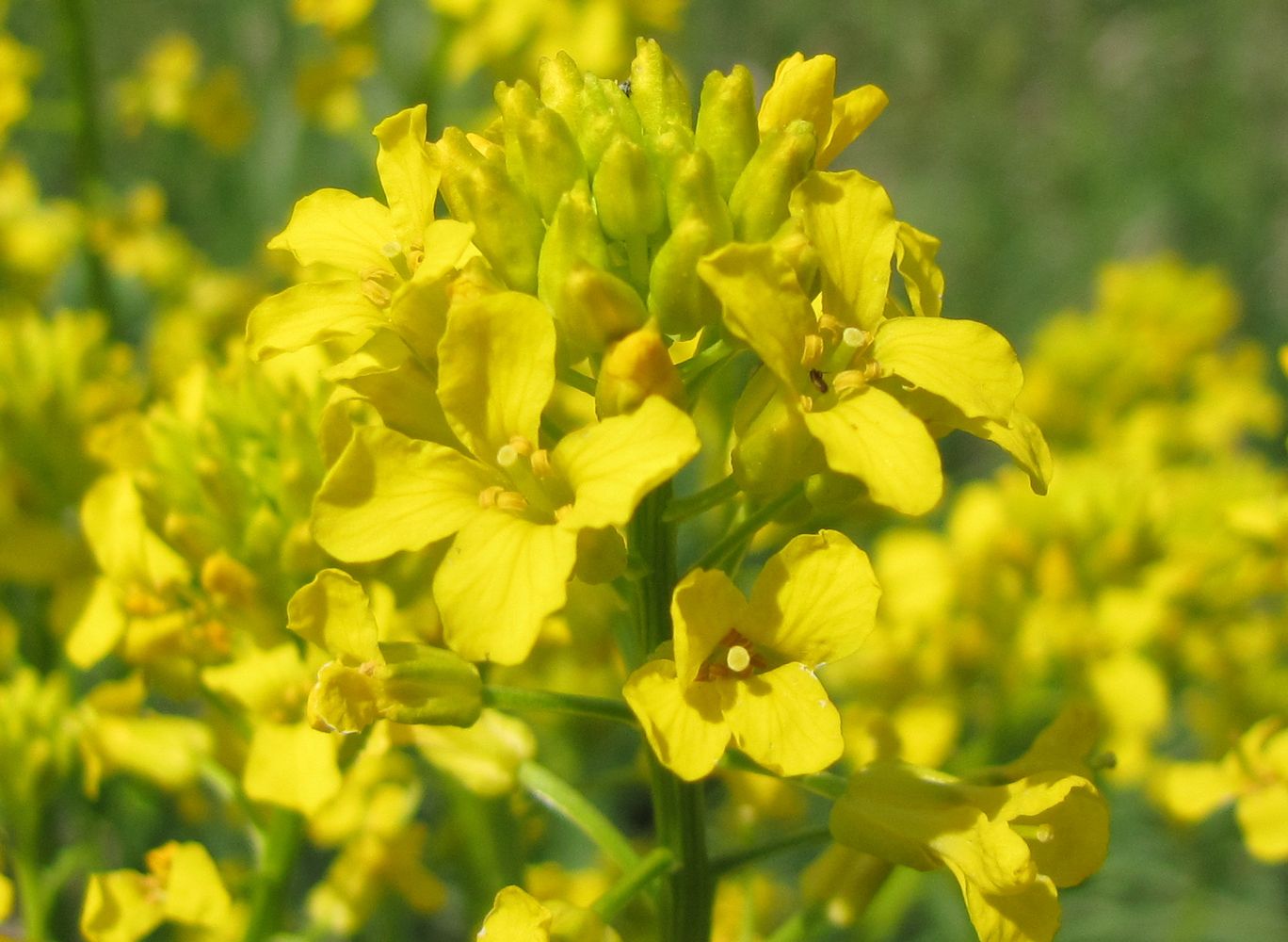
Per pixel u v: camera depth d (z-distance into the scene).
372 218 0.09
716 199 0.08
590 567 0.08
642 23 0.17
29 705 0.10
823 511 0.09
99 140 0.16
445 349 0.08
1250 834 0.10
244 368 0.10
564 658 0.11
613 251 0.09
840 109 0.09
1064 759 0.09
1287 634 0.12
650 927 0.10
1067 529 0.13
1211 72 0.30
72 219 0.17
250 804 0.10
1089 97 0.29
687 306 0.08
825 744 0.08
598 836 0.09
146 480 0.10
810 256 0.08
